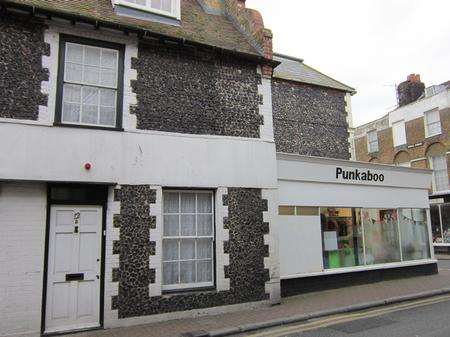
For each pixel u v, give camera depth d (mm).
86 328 7332
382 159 27688
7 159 7051
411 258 13281
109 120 8219
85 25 8008
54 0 8539
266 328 7414
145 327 7441
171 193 8672
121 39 8398
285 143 14070
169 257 8461
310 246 10781
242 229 9031
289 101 14555
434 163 23906
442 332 6590
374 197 12547
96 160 7750
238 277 8805
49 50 7727
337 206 11500
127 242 7828
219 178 8938
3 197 7059
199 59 9227
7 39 7434
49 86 7621
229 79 9516
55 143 7465
